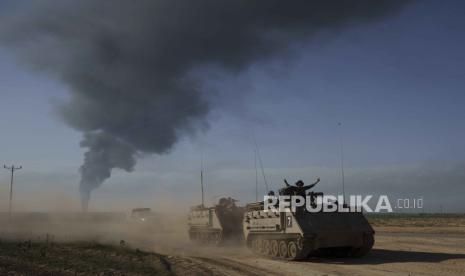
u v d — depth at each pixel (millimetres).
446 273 20672
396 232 52062
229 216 36781
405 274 20578
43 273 19031
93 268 20734
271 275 20984
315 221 25906
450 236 43500
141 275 19516
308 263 25016
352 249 27141
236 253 31031
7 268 19656
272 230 27656
